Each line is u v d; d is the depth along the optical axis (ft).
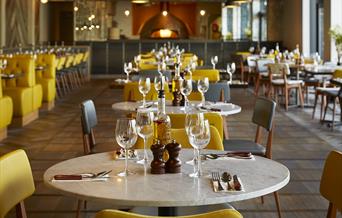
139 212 9.32
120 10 78.79
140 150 10.49
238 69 53.57
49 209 15.16
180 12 85.76
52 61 37.32
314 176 18.52
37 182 17.79
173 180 8.13
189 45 65.26
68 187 7.80
